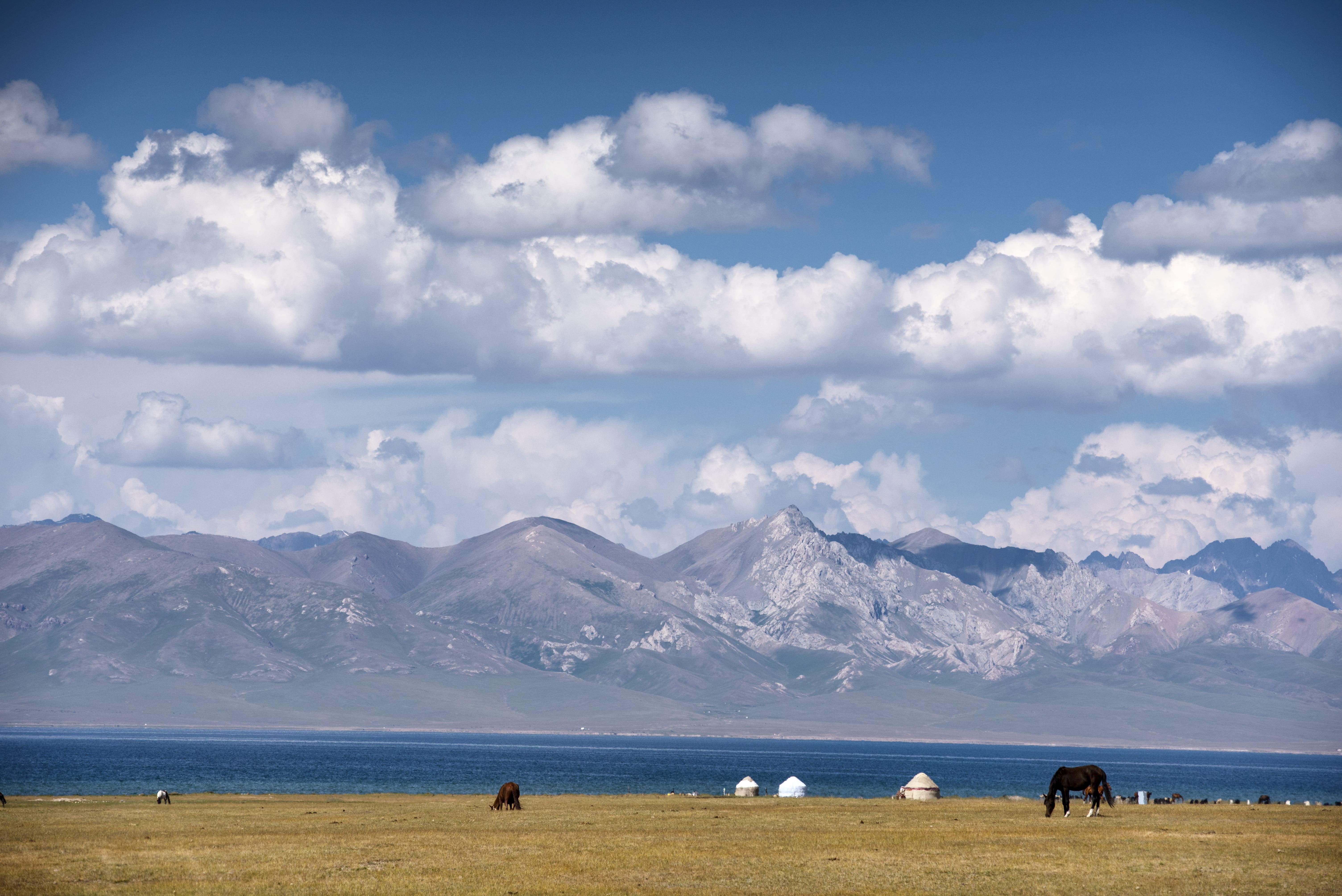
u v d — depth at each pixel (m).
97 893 51.03
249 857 62.09
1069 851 63.38
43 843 68.62
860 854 62.66
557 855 62.53
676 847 66.12
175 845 67.75
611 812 96.62
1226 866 57.94
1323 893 50.94
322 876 55.47
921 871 56.69
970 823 82.31
